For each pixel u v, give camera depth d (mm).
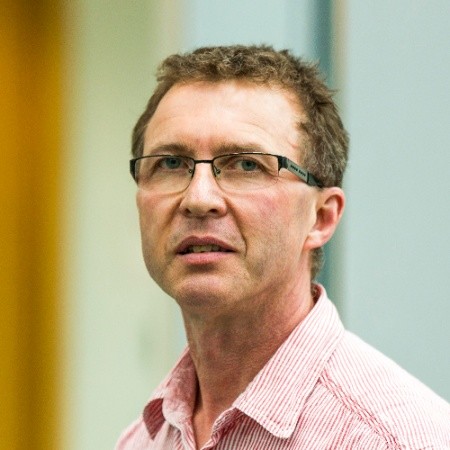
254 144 5582
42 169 14844
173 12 13055
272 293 5676
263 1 11703
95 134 14633
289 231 5684
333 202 6203
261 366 5797
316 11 11297
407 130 10820
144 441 6676
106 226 14656
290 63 6016
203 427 6094
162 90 6117
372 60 10992
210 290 5477
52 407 14719
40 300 14781
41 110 14820
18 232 14742
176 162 5773
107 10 14422
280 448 5359
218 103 5684
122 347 14461
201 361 5980
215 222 5516
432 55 10695
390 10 10914
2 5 14680
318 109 6102
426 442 5008
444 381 10609
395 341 10812
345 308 10945
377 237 10914
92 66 14594
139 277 14438
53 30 14781
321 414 5348
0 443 14516
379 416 5168
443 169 10609
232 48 6027
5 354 14656
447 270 10594
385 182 10898
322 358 5598
